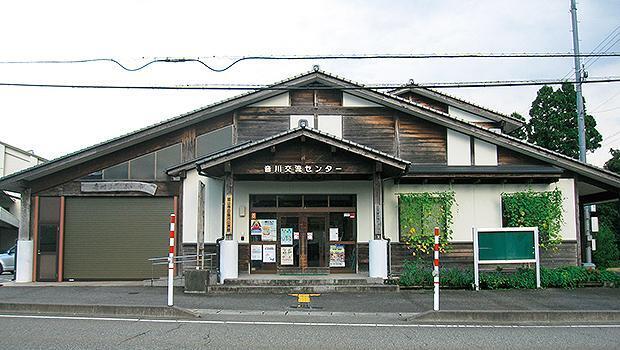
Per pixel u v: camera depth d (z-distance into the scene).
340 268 17.55
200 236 15.74
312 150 15.80
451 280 15.01
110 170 18.20
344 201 17.86
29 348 7.59
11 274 24.84
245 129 18.38
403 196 17.55
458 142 18.30
